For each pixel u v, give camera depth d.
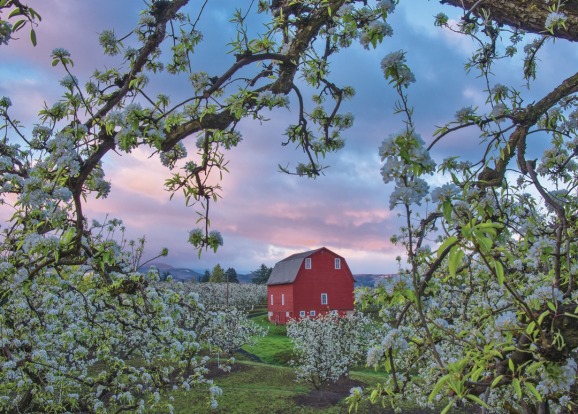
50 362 6.13
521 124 2.49
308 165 4.34
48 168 2.75
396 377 2.38
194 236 3.51
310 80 4.05
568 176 3.16
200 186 3.56
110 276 4.56
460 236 1.52
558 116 3.21
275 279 42.12
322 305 39.22
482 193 2.36
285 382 15.03
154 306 4.84
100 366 11.31
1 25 1.84
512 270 3.18
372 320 15.52
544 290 1.88
